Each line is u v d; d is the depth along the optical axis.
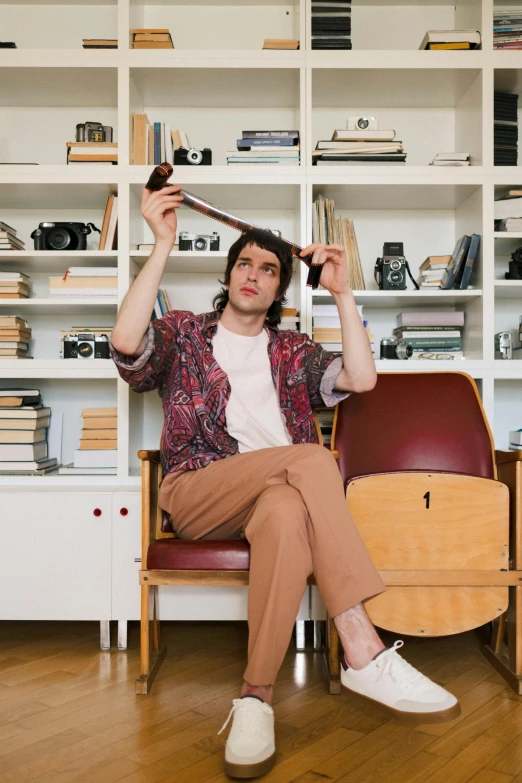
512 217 2.48
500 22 2.48
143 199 1.67
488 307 2.41
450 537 1.76
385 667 1.43
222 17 2.77
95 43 2.42
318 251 1.79
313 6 2.45
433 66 2.43
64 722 1.54
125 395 2.36
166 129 2.47
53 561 2.12
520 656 1.73
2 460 2.37
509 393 2.82
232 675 1.86
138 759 1.35
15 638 2.22
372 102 2.75
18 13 2.75
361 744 1.42
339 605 1.49
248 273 1.84
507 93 2.64
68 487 2.24
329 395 1.92
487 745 1.41
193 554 1.64
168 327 1.83
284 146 2.44
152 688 1.76
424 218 2.81
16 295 2.48
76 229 2.51
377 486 1.77
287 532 1.42
